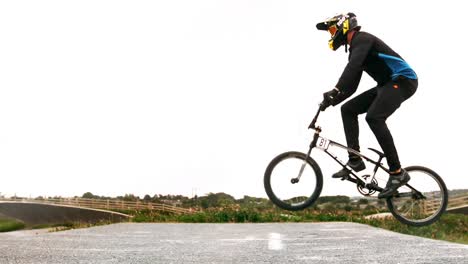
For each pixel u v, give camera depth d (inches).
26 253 184.9
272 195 203.6
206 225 403.9
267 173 203.3
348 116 207.2
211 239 249.1
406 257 172.7
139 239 247.1
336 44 203.9
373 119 195.9
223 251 193.9
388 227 488.7
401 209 213.8
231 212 530.3
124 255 182.1
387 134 196.1
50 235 267.3
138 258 175.6
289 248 202.5
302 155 202.2
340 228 340.8
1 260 170.4
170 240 241.6
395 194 208.4
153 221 550.9
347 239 237.6
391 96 195.8
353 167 201.3
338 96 205.0
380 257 173.9
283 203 203.6
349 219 530.9
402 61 199.5
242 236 273.3
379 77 203.5
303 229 334.0
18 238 243.9
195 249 200.2
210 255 183.2
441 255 175.5
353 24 200.5
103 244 218.2
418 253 181.3
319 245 211.8
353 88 208.7
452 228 531.8
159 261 169.9
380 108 196.1
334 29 202.8
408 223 211.6
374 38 199.3
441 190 211.2
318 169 201.0
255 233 301.1
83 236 262.1
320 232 294.2
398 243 213.6
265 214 535.5
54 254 183.0
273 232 305.0
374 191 202.5
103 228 352.5
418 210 211.9
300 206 203.0
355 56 194.1
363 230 308.8
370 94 205.9
